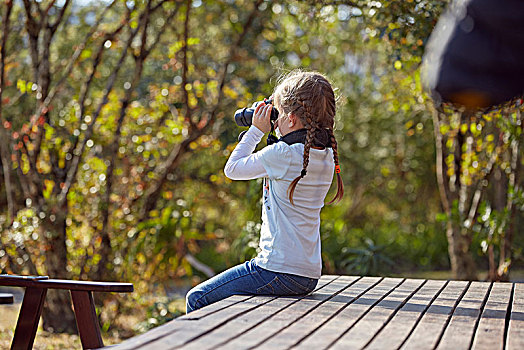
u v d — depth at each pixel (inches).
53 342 217.9
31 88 245.1
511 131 222.2
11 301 96.4
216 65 329.1
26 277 115.2
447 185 247.8
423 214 467.2
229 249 347.3
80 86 328.8
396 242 427.8
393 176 453.4
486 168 237.3
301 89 112.6
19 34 300.0
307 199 113.3
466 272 245.4
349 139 445.7
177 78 334.0
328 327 91.9
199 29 327.6
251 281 115.6
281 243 113.8
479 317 103.2
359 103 438.9
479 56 59.2
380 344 82.3
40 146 237.5
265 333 86.7
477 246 272.8
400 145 440.8
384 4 205.3
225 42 334.6
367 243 338.6
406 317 101.5
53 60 329.4
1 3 267.6
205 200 355.9
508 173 238.5
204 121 275.3
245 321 94.2
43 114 238.5
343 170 446.6
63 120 258.8
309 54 371.9
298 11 249.6
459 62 60.0
